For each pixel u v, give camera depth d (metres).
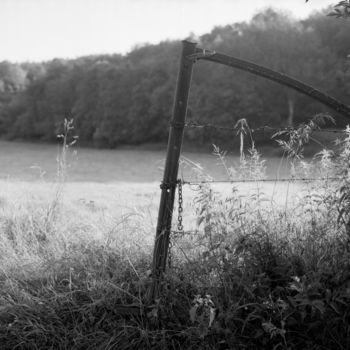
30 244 3.68
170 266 2.74
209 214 2.62
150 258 3.11
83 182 20.31
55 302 2.77
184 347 2.48
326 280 2.41
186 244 3.00
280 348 2.36
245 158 3.14
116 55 71.56
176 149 2.65
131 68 59.88
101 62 65.19
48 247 3.50
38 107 66.81
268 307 2.33
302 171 3.08
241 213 2.72
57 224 4.21
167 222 2.69
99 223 3.98
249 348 2.38
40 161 40.66
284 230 2.83
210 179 2.85
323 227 2.74
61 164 4.99
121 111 58.84
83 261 3.15
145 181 22.19
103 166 35.06
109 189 13.41
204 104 46.47
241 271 2.57
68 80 64.50
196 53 2.57
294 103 45.06
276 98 46.38
